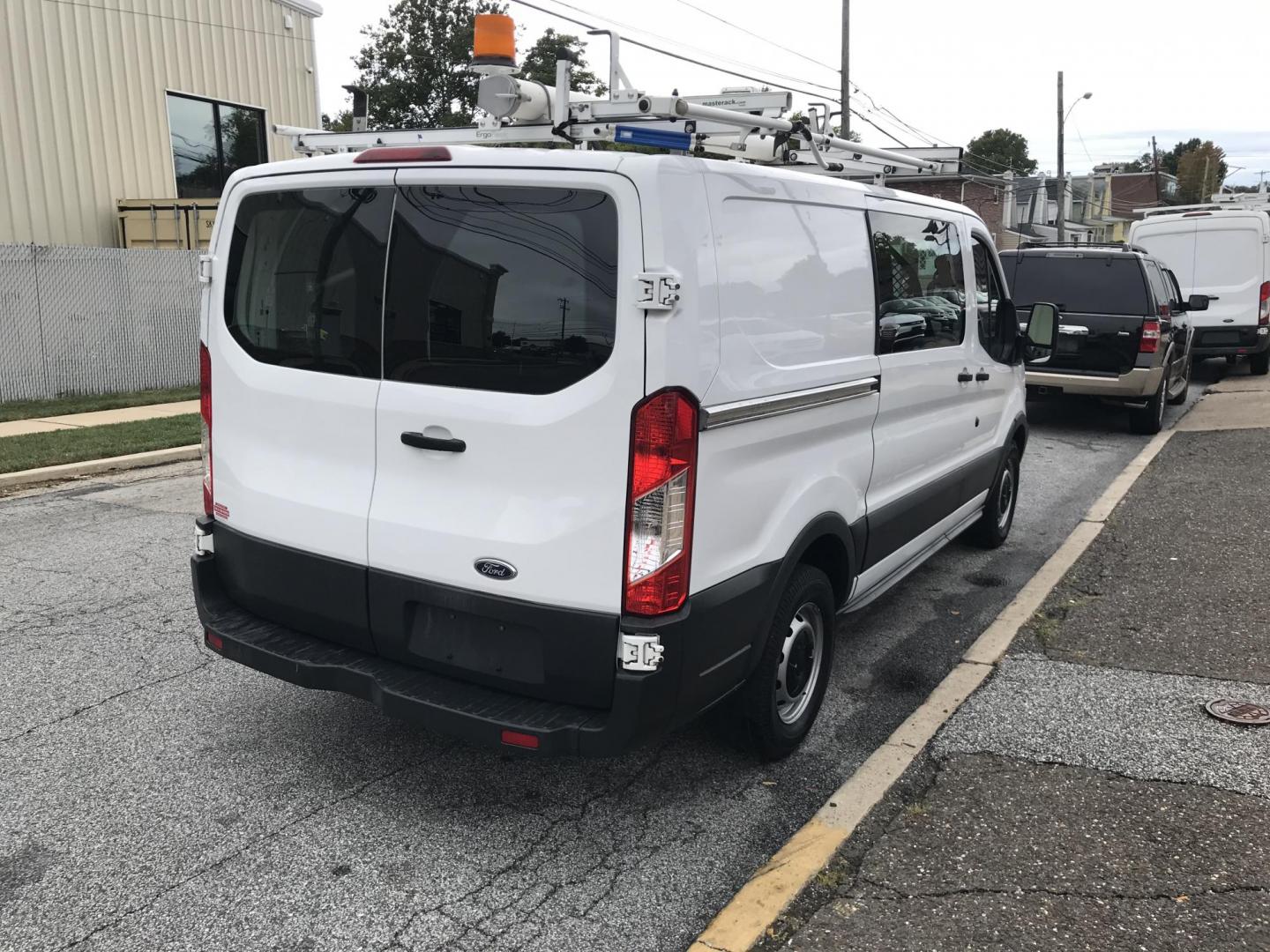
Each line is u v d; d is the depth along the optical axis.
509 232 3.02
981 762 3.80
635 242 2.84
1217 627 5.15
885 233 4.34
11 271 12.60
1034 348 6.54
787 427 3.49
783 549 3.53
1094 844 3.24
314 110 19.45
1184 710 4.22
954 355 5.22
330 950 2.81
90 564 6.30
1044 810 3.44
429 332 3.18
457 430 3.13
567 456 2.97
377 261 3.27
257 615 3.79
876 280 4.22
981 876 3.07
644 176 2.84
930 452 5.05
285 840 3.34
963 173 5.58
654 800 3.62
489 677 3.19
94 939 2.84
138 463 9.40
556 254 2.96
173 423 11.06
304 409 3.47
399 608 3.32
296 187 3.45
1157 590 5.75
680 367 2.89
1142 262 10.53
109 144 15.54
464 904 3.02
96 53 15.27
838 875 3.10
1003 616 5.40
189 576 6.07
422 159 3.14
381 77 40.69
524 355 3.02
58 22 14.73
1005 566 6.50
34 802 3.56
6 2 14.08
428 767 3.84
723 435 3.12
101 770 3.79
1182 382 13.22
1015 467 6.95
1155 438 11.02
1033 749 3.89
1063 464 9.83
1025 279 11.01
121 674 4.65
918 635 5.31
